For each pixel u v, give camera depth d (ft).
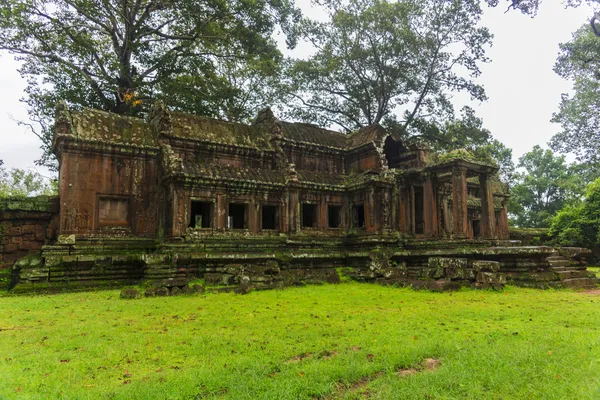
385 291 43.60
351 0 106.63
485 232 65.57
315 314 28.66
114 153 59.06
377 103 120.26
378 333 22.11
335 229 73.15
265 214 78.48
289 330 23.07
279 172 69.87
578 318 26.23
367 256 63.00
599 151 128.57
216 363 16.67
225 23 91.81
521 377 14.26
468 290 43.27
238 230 62.39
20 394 13.37
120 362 17.30
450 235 64.54
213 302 35.40
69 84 83.66
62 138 55.06
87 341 21.09
